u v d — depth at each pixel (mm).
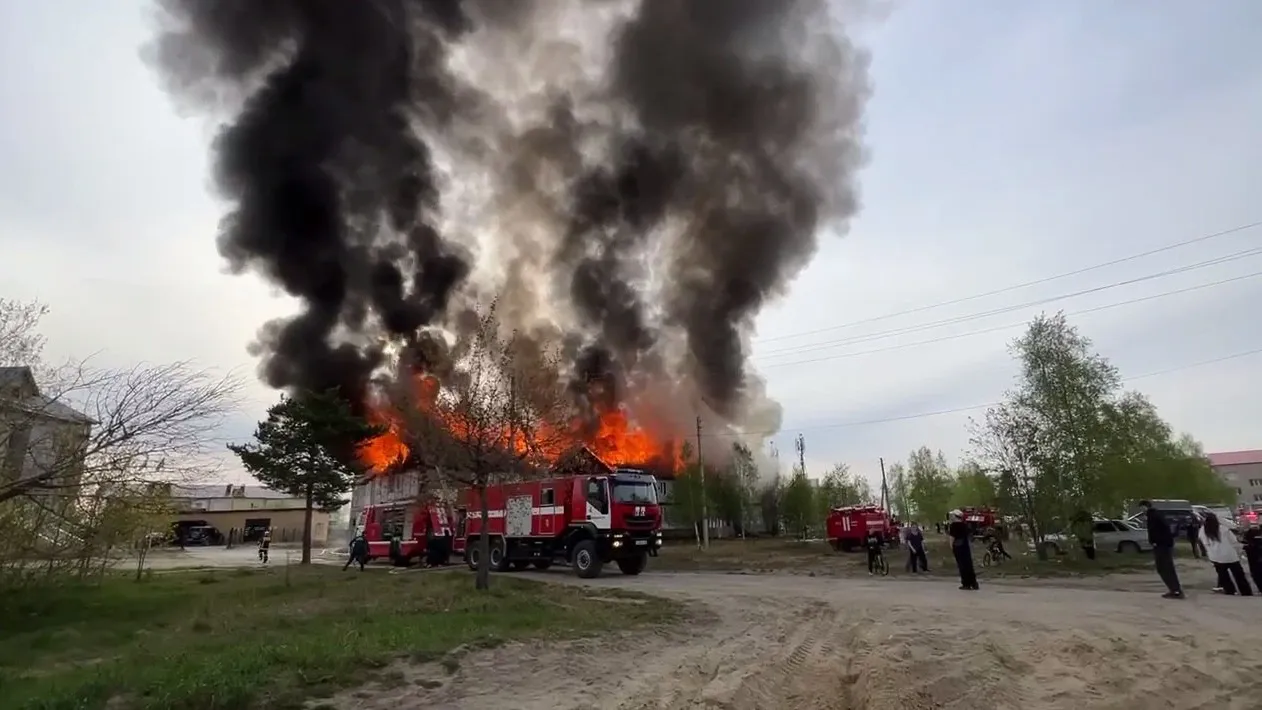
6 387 12008
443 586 16125
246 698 5984
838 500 54531
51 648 9695
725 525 52781
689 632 10734
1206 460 56625
